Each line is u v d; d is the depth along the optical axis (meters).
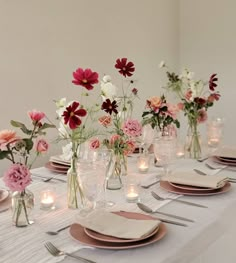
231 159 2.15
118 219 1.22
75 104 1.36
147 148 2.09
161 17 4.14
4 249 1.11
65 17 3.03
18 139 1.23
